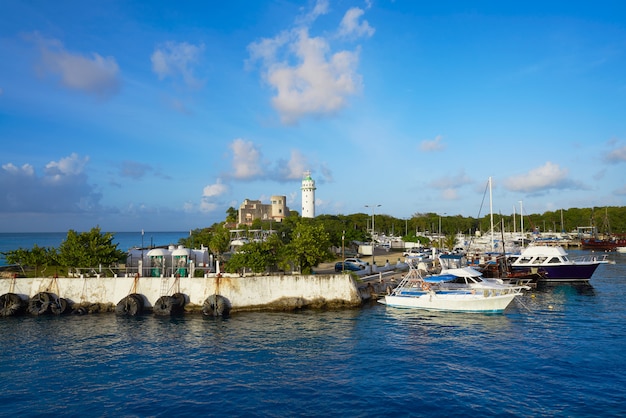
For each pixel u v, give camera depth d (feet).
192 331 129.59
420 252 321.93
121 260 201.05
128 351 109.70
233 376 91.09
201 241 311.88
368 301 173.68
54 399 80.89
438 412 73.51
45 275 175.42
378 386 84.99
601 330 125.08
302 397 80.07
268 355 104.99
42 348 112.98
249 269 172.35
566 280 221.25
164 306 151.64
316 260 177.58
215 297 152.87
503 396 79.61
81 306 159.22
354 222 498.28
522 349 107.76
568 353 103.86
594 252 419.74
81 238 176.04
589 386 83.76
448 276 164.55
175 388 85.05
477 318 142.92
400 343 114.62
